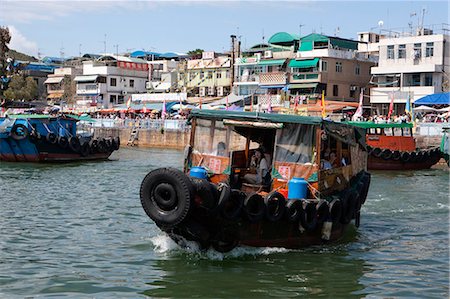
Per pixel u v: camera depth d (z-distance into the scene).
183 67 74.19
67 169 32.03
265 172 14.45
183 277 11.56
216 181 14.23
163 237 14.88
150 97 68.75
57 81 83.50
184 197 11.61
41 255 13.16
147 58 90.25
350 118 45.97
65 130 36.53
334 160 15.55
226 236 12.44
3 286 10.94
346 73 58.16
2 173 29.31
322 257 13.35
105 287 10.95
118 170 32.06
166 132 52.53
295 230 13.34
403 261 13.42
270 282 11.41
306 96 55.28
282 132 13.96
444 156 35.47
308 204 13.20
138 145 54.47
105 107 72.00
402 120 36.94
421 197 23.31
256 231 12.70
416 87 50.84
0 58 63.97
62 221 16.98
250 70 64.50
